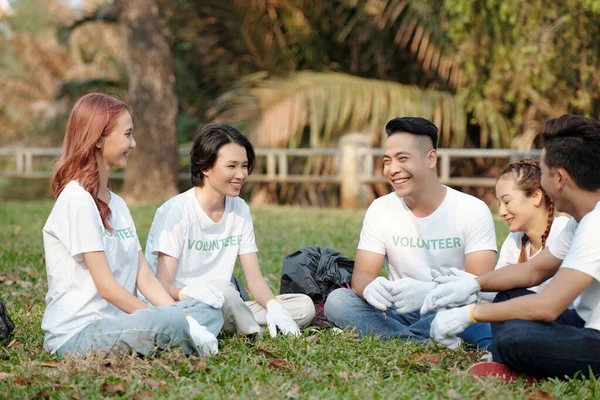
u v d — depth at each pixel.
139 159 15.15
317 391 3.27
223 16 17.86
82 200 3.72
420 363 3.70
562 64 13.98
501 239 8.93
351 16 17.75
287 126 15.22
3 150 17.66
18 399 3.20
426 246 4.50
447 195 4.50
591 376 3.33
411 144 4.32
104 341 3.63
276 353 3.91
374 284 4.14
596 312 3.43
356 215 12.38
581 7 13.29
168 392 3.27
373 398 3.18
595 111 15.37
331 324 4.67
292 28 17.86
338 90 15.34
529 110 16.12
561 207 3.52
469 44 14.66
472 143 16.73
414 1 15.98
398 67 18.09
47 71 26.05
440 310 3.80
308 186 16.53
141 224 10.83
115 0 15.43
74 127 3.79
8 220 11.34
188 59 19.62
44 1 28.14
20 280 6.31
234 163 4.43
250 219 4.76
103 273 3.71
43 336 4.28
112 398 3.21
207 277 4.59
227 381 3.44
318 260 5.02
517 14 13.52
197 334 3.85
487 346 4.00
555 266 3.68
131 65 15.18
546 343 3.36
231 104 16.11
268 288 4.63
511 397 3.15
